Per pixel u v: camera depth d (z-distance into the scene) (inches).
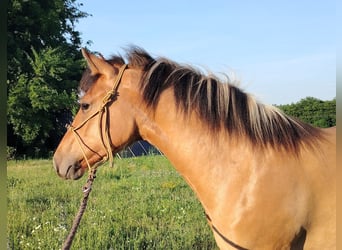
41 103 872.9
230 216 98.7
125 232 206.7
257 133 100.7
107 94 106.7
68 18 1147.3
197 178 104.2
